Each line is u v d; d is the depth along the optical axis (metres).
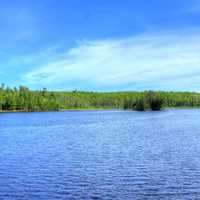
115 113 190.88
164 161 39.28
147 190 27.33
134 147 51.88
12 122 127.50
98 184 29.42
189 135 68.19
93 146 54.34
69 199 25.31
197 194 26.06
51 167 37.09
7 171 35.16
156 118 133.62
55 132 83.56
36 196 26.16
